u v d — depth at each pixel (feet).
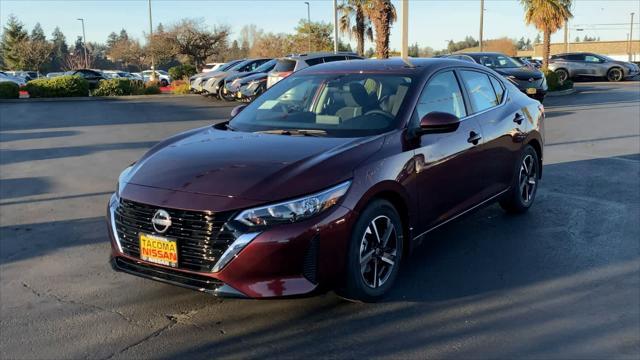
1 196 24.39
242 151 13.08
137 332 12.09
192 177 12.09
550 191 23.81
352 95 15.58
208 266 11.32
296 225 11.23
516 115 19.25
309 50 179.42
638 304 13.12
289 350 11.25
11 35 209.56
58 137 41.27
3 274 15.53
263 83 65.62
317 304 13.28
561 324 12.19
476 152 16.55
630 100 64.13
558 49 233.14
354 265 12.20
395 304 13.23
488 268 15.42
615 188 24.22
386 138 13.62
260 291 11.16
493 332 11.87
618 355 10.89
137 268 12.32
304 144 13.30
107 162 31.89
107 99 78.07
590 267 15.43
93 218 20.98
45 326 12.39
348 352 11.14
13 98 75.31
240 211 11.13
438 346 11.32
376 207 12.73
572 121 46.96
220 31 150.71
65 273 15.56
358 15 116.78
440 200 15.10
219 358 10.99
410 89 15.14
